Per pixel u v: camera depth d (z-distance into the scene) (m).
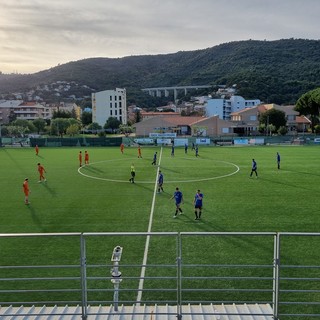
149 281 12.87
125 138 75.31
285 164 44.31
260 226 19.12
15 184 32.16
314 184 30.98
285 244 16.05
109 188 30.25
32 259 14.89
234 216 21.14
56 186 31.22
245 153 58.28
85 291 7.25
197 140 75.69
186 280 12.88
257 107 114.00
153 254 15.20
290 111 113.69
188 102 192.38
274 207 23.11
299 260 14.31
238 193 27.69
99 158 52.38
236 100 147.75
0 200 25.97
